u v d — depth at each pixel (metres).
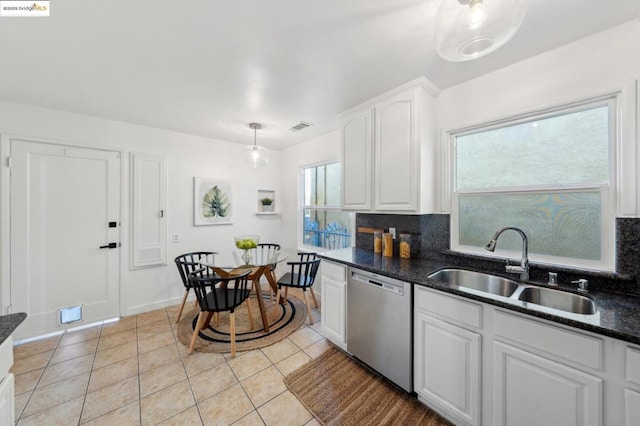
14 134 2.38
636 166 1.33
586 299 1.37
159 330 2.67
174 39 1.49
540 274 1.65
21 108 2.41
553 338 1.14
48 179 2.56
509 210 1.86
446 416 1.57
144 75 1.89
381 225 2.67
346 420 1.57
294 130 3.27
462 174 2.11
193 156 3.48
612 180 1.44
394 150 2.13
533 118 1.71
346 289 2.19
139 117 2.78
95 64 1.75
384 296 1.86
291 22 1.35
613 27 1.39
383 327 1.87
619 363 1.00
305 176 4.03
